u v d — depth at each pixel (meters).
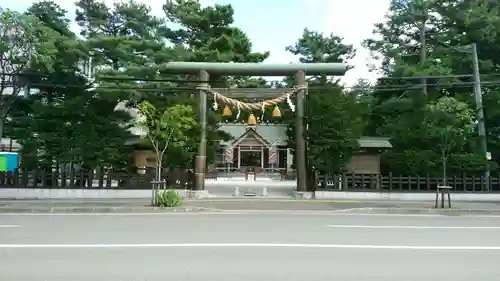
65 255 8.07
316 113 22.19
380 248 9.02
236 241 9.58
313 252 8.53
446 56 29.45
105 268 7.15
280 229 11.47
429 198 22.67
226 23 29.12
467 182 23.28
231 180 39.62
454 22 30.80
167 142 20.69
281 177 41.53
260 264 7.52
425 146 24.42
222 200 20.58
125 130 25.44
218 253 8.34
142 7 27.17
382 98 32.16
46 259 7.75
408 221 13.85
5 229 11.21
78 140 23.91
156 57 24.92
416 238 10.30
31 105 24.70
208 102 24.38
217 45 27.56
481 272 7.15
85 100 24.64
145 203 18.59
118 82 23.72
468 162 23.58
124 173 23.84
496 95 26.39
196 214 15.37
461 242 9.84
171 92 26.08
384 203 20.11
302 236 10.35
